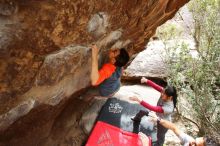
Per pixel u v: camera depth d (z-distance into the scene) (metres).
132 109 5.30
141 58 7.77
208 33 6.43
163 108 4.52
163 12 4.42
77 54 3.35
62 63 3.21
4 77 2.70
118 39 4.13
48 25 2.56
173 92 4.51
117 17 3.44
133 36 4.46
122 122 5.01
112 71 4.06
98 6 2.89
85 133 4.92
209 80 6.39
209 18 6.34
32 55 2.73
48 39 2.71
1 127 3.28
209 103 6.16
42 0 2.33
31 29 2.49
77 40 3.12
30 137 4.02
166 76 7.39
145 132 5.02
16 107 3.16
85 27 3.02
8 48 2.48
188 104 6.85
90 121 5.00
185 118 6.69
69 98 4.24
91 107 5.16
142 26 4.32
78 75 3.74
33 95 3.22
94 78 3.82
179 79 6.46
